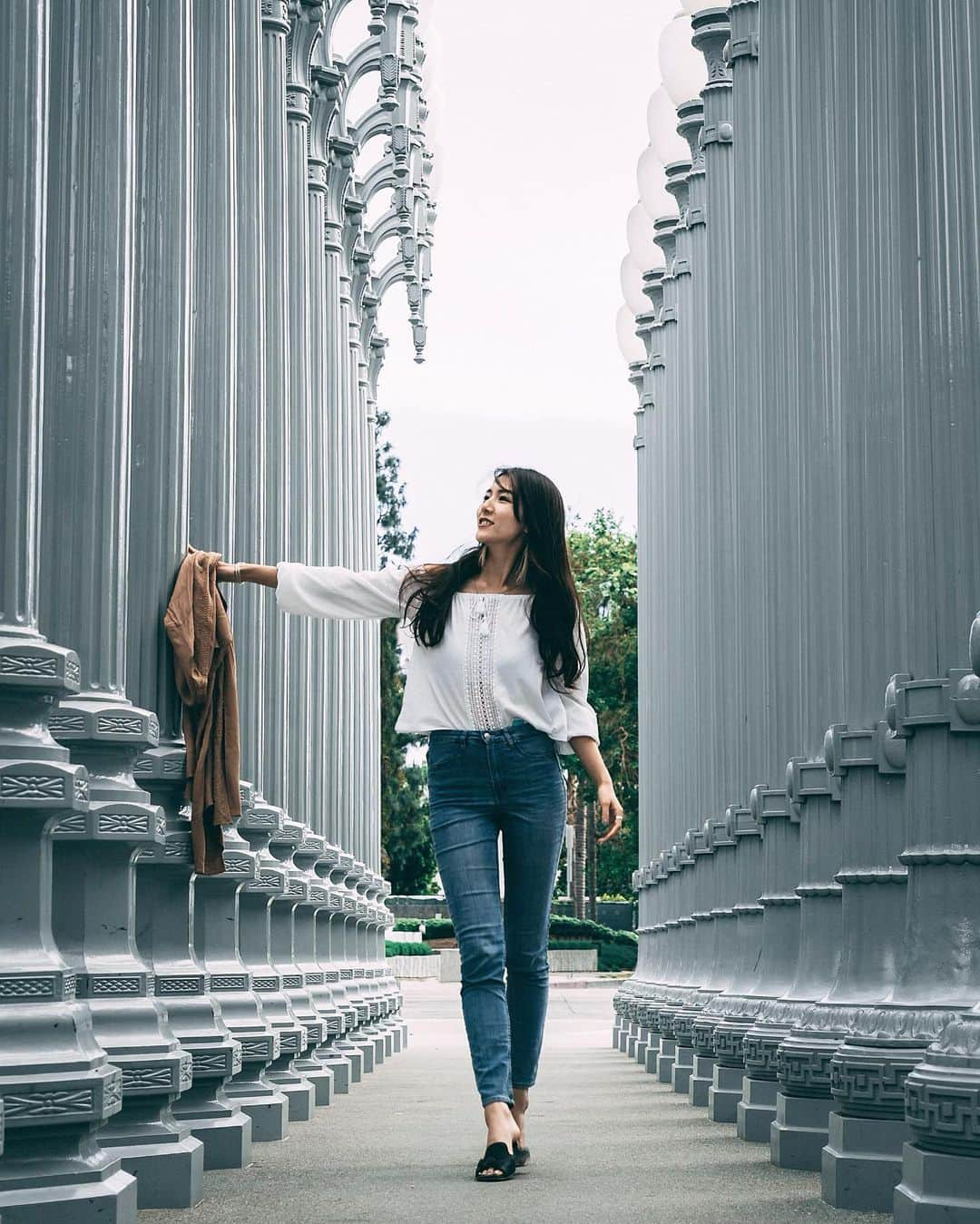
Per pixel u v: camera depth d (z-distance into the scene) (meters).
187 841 6.22
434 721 5.89
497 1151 5.74
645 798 19.25
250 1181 5.76
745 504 10.27
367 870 17.77
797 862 8.39
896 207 6.36
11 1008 4.14
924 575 5.17
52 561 5.30
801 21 8.13
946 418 5.15
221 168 8.16
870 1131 5.15
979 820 5.13
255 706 8.84
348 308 17.53
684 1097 10.56
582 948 53.28
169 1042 5.19
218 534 7.85
